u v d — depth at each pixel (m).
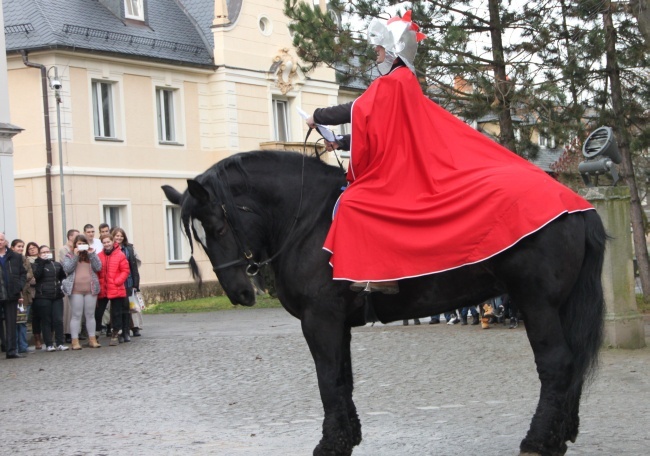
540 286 6.31
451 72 20.95
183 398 11.39
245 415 9.96
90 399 11.63
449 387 11.30
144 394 11.88
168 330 22.20
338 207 6.68
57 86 30.16
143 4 36.50
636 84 22.52
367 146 6.64
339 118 6.84
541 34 20.95
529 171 6.55
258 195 7.05
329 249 6.60
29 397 12.05
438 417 9.27
